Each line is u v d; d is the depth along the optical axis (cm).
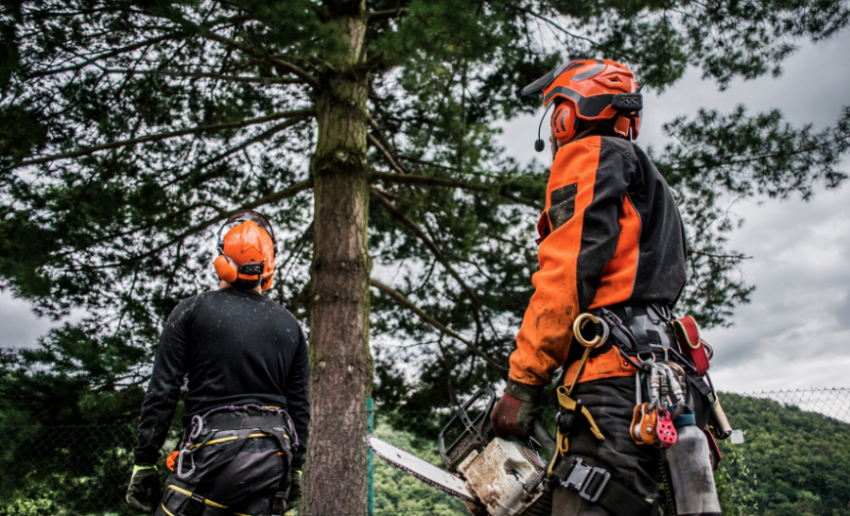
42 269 730
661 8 786
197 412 200
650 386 126
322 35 571
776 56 775
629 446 127
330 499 562
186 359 208
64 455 744
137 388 776
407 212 848
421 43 554
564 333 136
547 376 141
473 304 920
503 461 149
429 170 837
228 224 238
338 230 688
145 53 760
